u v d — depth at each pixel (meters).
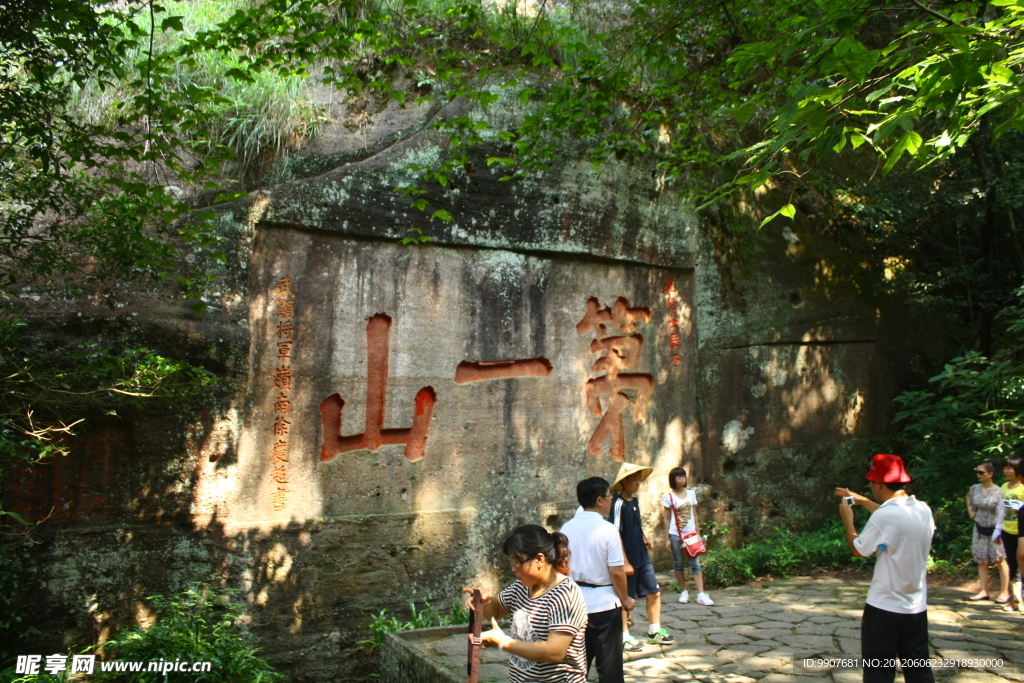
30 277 5.48
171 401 5.48
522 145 6.39
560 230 7.54
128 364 5.08
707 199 8.41
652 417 8.01
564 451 7.46
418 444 6.80
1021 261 9.31
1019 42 3.85
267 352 6.25
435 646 5.27
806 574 7.82
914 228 9.72
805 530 8.59
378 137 7.00
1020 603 5.87
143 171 6.21
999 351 8.28
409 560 6.58
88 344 4.97
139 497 5.70
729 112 6.10
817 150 3.65
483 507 6.98
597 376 7.74
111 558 5.57
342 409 6.51
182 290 5.96
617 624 3.56
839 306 9.20
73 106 6.11
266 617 5.94
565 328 7.60
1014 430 8.02
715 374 8.35
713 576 7.39
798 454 8.73
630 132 7.87
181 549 5.78
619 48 8.11
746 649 5.05
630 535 5.11
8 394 4.82
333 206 6.57
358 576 6.35
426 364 6.88
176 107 5.14
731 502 8.26
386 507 6.58
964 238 10.04
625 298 7.99
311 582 6.15
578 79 6.32
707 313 8.39
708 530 8.02
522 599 2.89
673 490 6.62
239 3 6.93
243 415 6.10
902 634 3.32
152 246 4.96
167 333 5.78
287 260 6.42
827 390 9.04
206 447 5.92
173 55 5.24
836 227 9.57
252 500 6.07
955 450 8.48
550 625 2.75
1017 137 8.84
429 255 6.98
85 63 4.70
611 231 7.83
